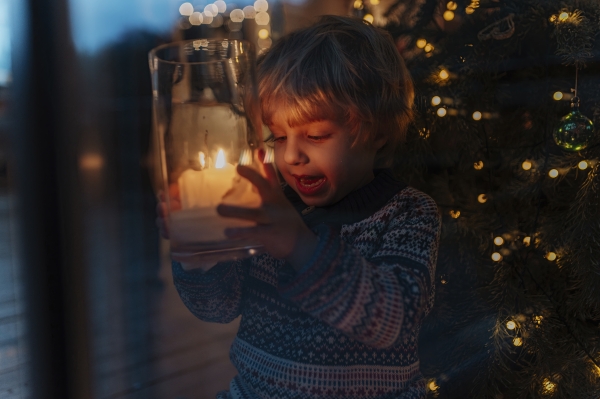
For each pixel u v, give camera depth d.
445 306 0.96
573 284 0.92
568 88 0.91
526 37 0.92
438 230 0.71
